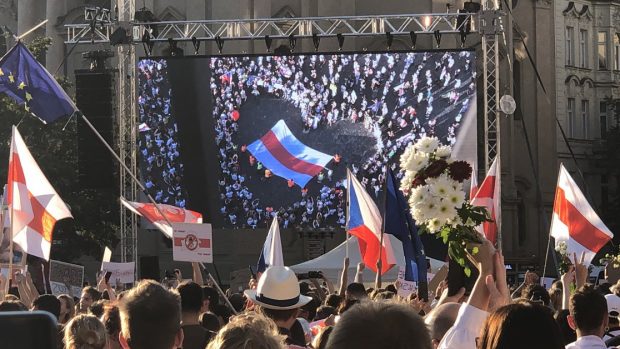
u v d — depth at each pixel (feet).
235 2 284.61
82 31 179.42
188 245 83.71
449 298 42.09
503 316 27.40
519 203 304.30
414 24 280.92
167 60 188.03
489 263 37.04
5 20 336.49
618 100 329.52
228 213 194.49
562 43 323.16
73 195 247.70
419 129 189.37
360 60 190.70
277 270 47.98
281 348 28.55
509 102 162.61
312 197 195.31
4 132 244.42
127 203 122.83
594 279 172.45
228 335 28.40
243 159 193.06
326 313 66.54
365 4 283.79
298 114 193.06
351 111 191.42
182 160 191.52
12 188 91.91
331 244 256.11
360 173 192.95
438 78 187.52
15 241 93.40
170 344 31.89
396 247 146.61
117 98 207.82
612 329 59.26
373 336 20.98
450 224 38.99
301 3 282.56
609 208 330.34
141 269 156.56
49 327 19.20
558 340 27.20
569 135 326.03
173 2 286.66
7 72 100.58
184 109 189.88
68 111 99.71
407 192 41.34
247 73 191.52
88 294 76.23
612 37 341.21
